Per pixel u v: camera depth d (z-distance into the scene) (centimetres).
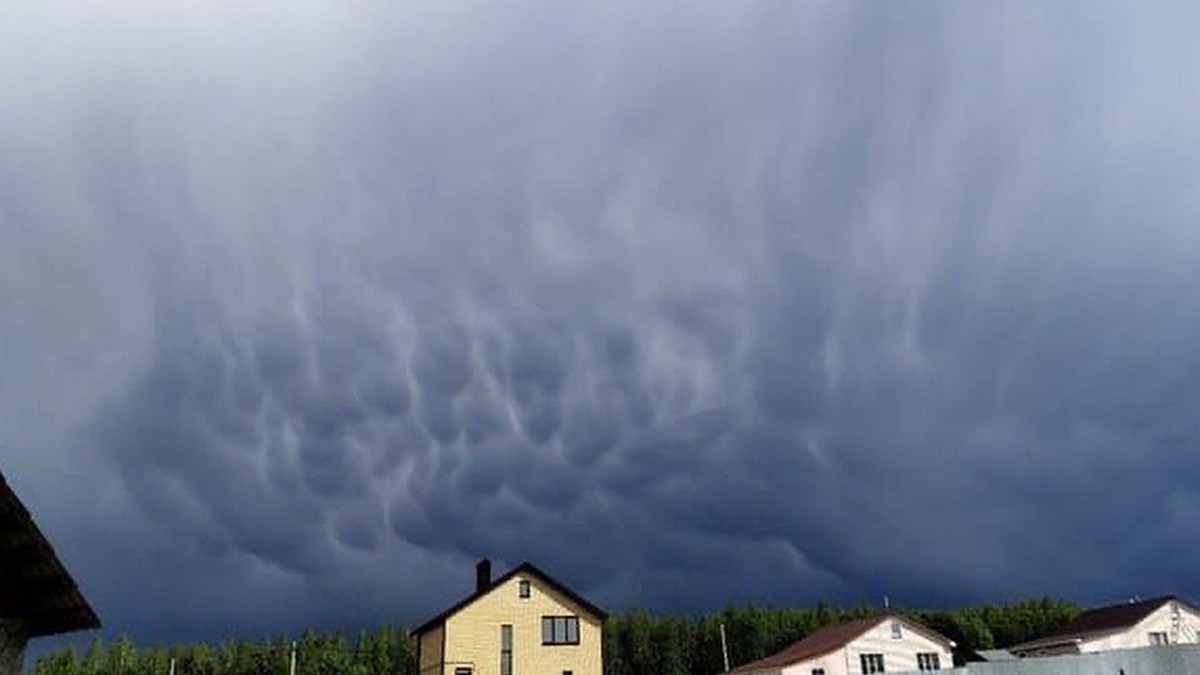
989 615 8012
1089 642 4831
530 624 4566
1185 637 4972
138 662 8094
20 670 1288
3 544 1254
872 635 4712
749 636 8194
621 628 8419
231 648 8369
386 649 8006
